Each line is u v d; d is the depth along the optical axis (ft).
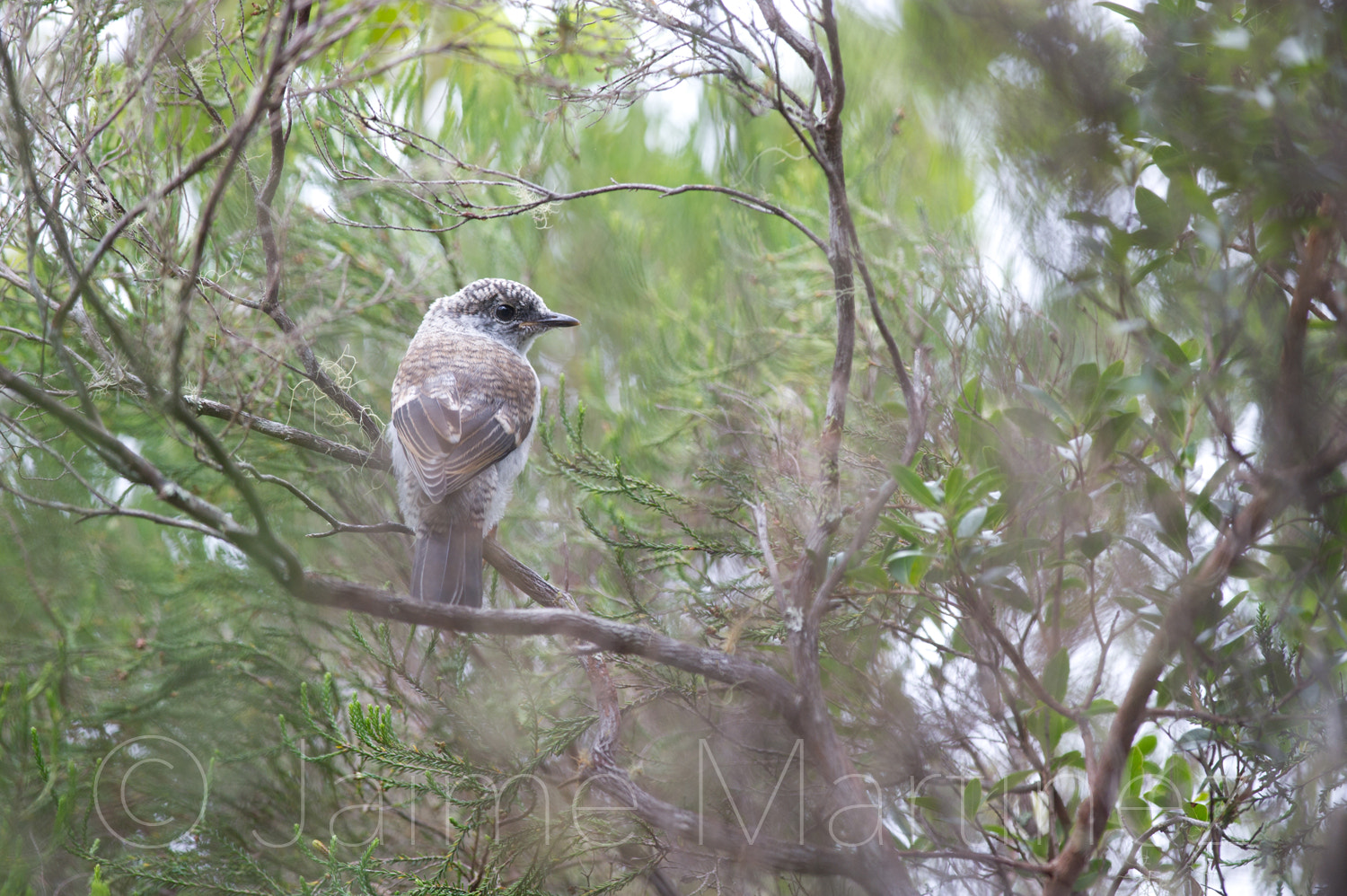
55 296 20.79
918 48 22.93
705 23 19.34
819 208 30.40
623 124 34.47
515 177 20.75
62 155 19.07
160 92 20.39
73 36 19.88
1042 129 19.15
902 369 19.62
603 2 19.25
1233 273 17.60
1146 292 19.38
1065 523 19.26
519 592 28.30
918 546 18.98
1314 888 17.24
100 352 19.89
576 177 32.71
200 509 15.33
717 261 32.63
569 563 29.07
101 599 26.86
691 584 23.54
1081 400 18.52
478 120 30.63
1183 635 17.21
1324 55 15.52
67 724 24.67
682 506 27.22
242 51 21.43
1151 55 17.19
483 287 30.50
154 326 19.49
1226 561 16.94
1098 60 18.26
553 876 23.31
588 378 31.45
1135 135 18.22
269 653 26.81
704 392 28.55
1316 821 17.40
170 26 18.89
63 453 26.71
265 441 27.86
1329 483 16.75
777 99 19.61
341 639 26.96
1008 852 20.94
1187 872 18.79
